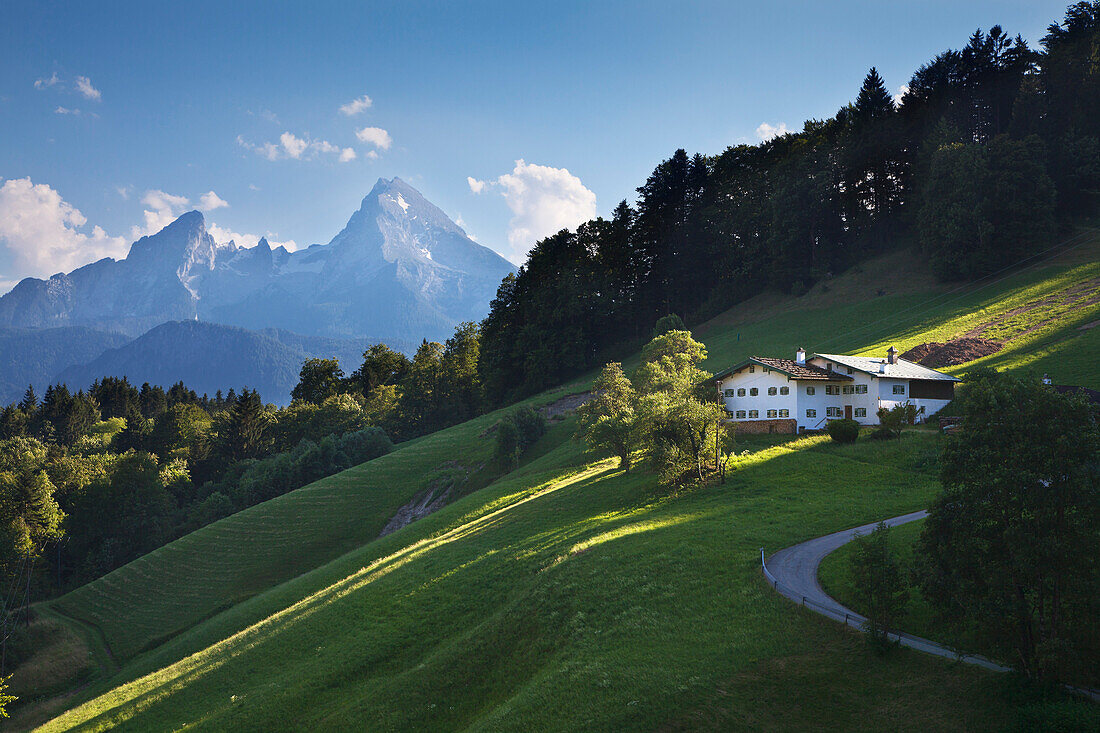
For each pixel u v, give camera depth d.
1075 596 25.08
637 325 186.88
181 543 108.44
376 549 78.88
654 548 45.91
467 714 35.53
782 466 66.12
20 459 149.62
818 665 30.17
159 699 47.91
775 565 40.78
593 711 29.03
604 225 194.50
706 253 184.75
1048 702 24.45
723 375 91.81
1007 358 94.56
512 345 185.75
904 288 140.88
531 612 41.91
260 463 148.75
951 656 29.05
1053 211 136.62
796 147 179.00
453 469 115.88
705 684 29.66
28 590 99.38
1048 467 25.62
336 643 48.25
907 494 54.47
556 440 115.44
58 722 50.34
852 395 86.00
